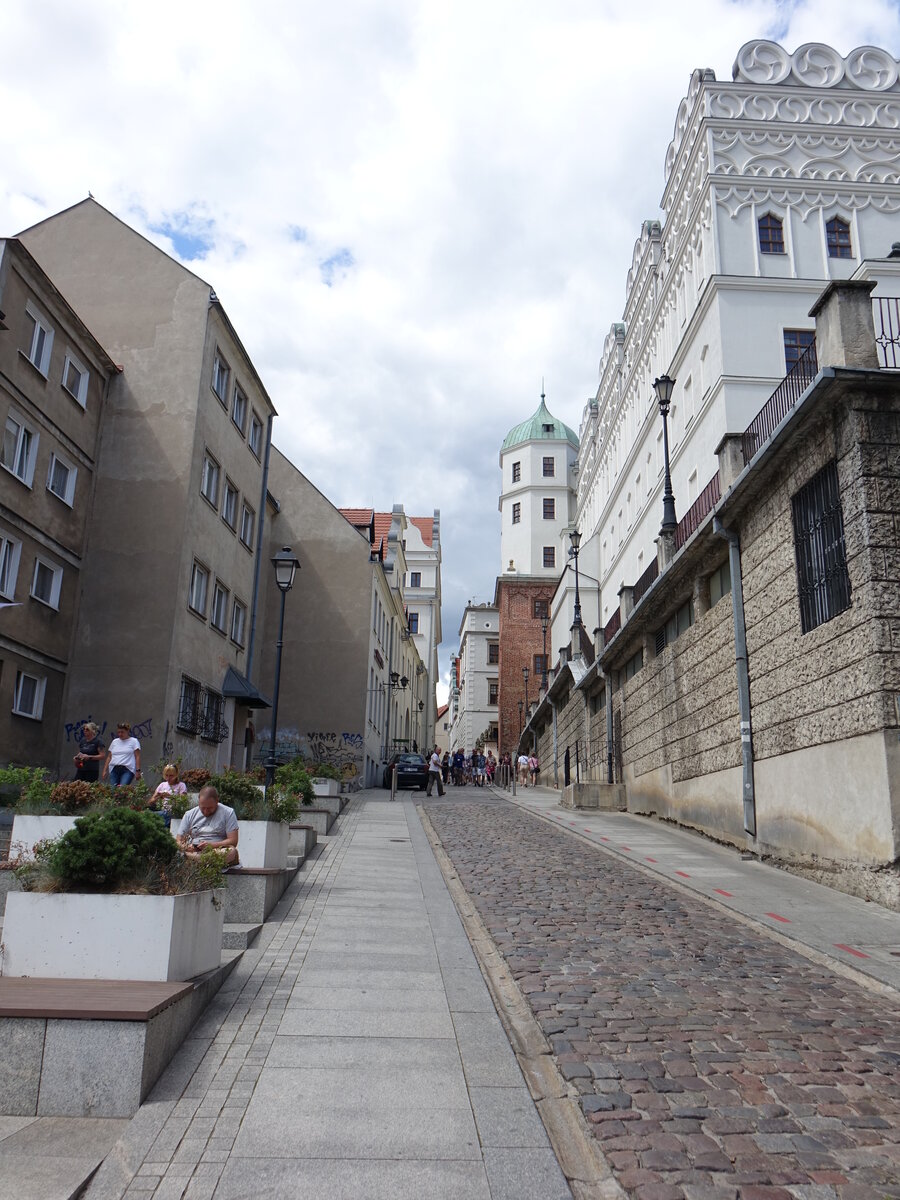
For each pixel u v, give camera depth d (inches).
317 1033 260.2
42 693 768.9
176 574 845.2
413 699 2608.3
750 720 637.9
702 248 1194.0
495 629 3174.2
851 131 1176.2
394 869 558.3
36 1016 214.8
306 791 765.3
